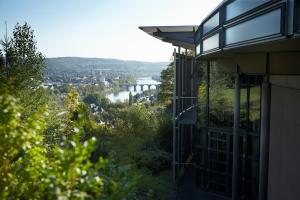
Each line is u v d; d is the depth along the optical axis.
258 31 6.38
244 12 6.98
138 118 25.70
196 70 18.64
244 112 13.40
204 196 14.70
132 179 4.46
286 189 9.14
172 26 15.56
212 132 14.87
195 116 17.78
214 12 9.36
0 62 13.45
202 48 11.78
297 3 5.06
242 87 13.34
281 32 5.41
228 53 10.26
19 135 3.40
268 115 10.23
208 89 14.93
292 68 8.46
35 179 3.60
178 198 14.39
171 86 40.09
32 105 13.16
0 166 3.51
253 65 9.56
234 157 13.23
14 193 3.54
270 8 5.81
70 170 3.20
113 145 17.08
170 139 21.23
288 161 8.98
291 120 8.79
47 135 13.29
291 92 8.73
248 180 13.45
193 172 18.33
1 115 3.37
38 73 14.16
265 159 10.48
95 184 3.33
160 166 18.59
